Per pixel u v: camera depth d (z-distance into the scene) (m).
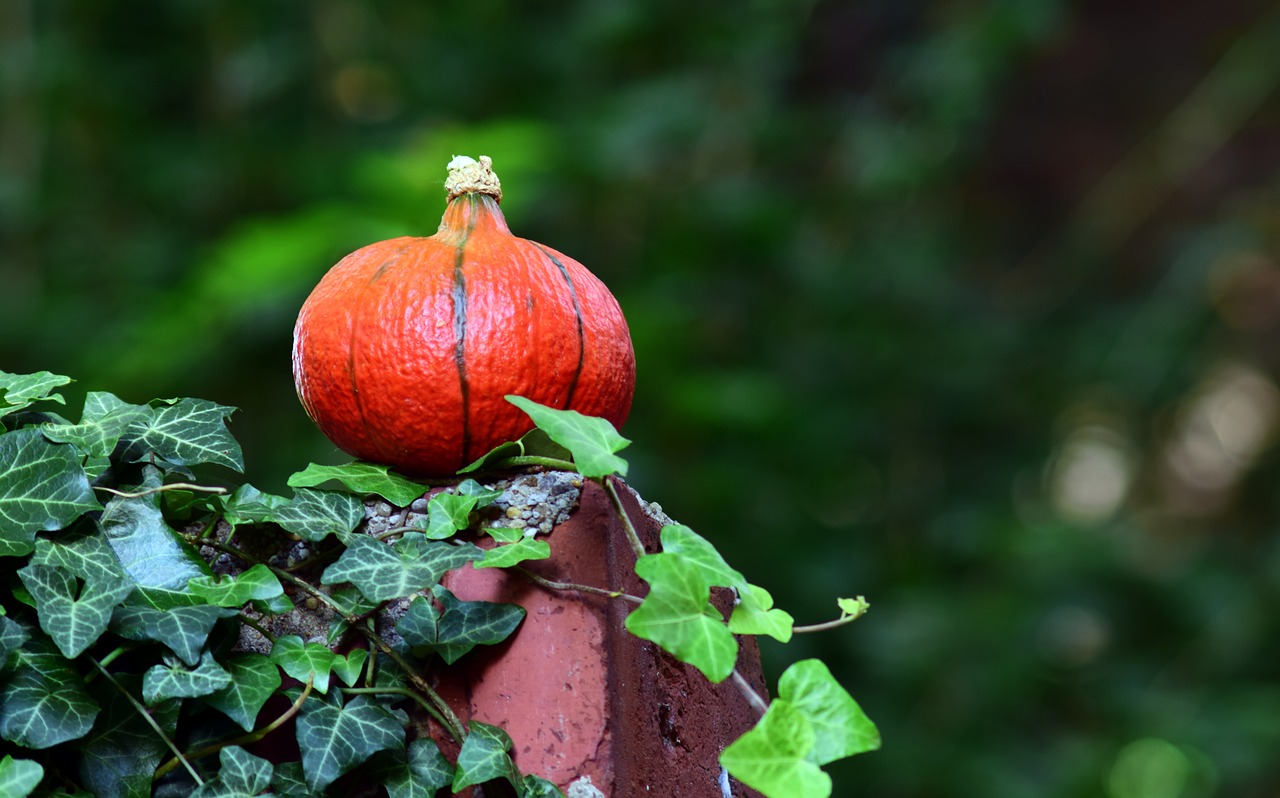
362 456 1.15
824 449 5.08
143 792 0.95
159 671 0.94
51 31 5.04
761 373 4.78
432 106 5.02
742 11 4.93
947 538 5.70
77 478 0.97
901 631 4.86
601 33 4.82
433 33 5.12
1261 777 5.62
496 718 1.03
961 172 6.86
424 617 1.03
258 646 1.06
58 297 4.66
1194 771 5.45
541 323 1.10
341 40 5.06
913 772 4.52
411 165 3.70
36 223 4.84
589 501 1.08
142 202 4.88
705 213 4.61
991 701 4.96
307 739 0.97
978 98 5.40
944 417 6.36
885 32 6.71
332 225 3.64
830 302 5.33
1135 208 7.66
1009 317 7.27
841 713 0.94
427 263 1.11
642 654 1.13
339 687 1.01
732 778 1.33
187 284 3.90
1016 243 8.52
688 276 4.55
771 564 4.50
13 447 0.97
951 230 6.86
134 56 5.12
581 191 4.52
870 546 5.50
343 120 5.07
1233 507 8.70
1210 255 7.43
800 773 0.91
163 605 0.97
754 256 4.88
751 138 5.02
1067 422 7.18
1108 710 5.62
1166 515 8.51
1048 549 5.64
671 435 4.15
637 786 1.06
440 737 1.04
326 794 1.01
